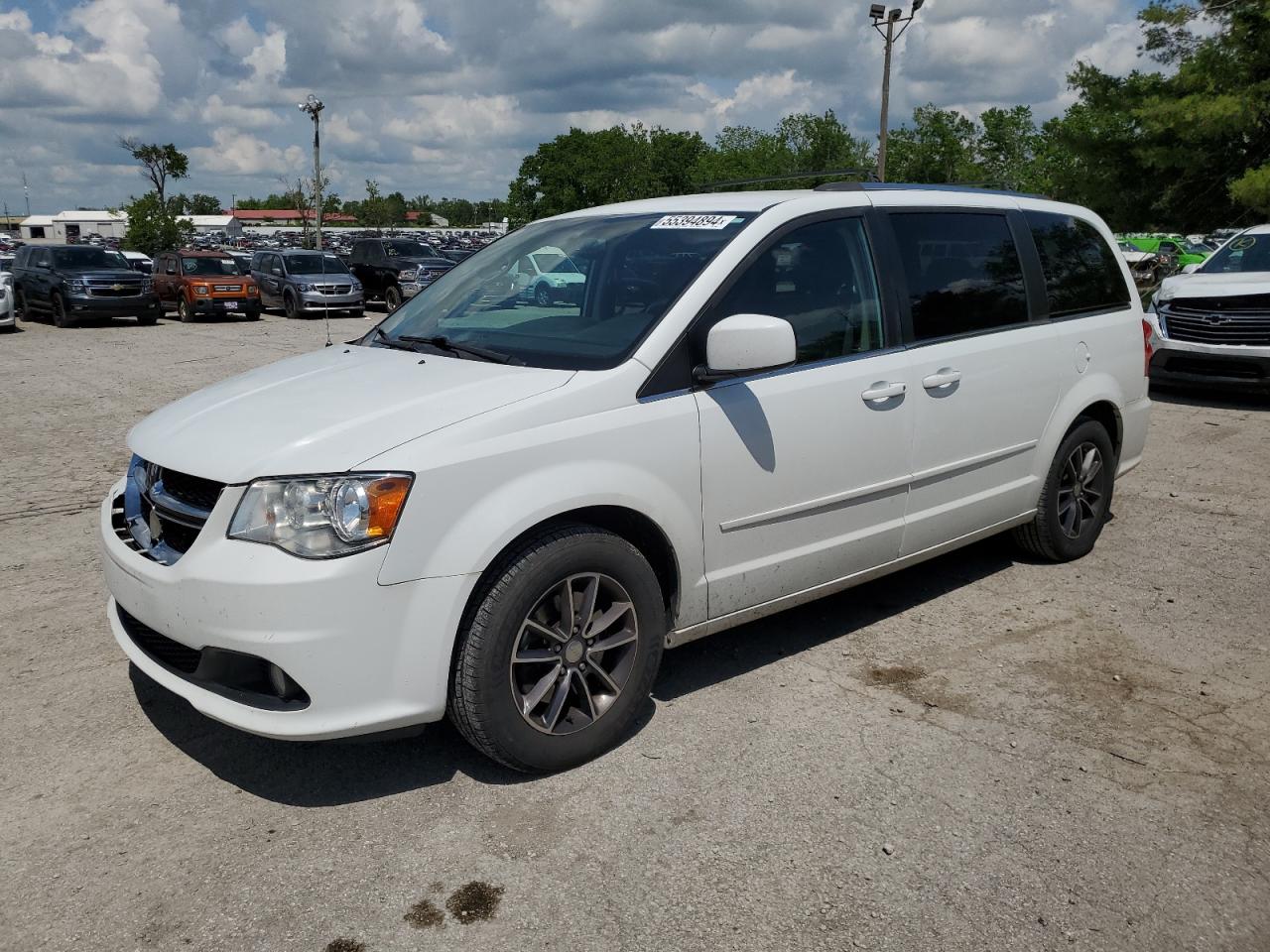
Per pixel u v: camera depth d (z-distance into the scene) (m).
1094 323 5.15
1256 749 3.43
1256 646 4.28
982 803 3.09
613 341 3.46
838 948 2.47
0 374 13.29
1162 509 6.40
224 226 137.25
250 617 2.81
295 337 19.20
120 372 13.54
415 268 24.44
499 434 3.04
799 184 5.44
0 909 2.63
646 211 4.16
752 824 2.98
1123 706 3.73
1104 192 22.38
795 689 3.86
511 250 4.44
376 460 2.88
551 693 3.25
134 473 3.39
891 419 4.05
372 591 2.84
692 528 3.47
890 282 4.14
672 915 2.59
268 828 2.98
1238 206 20.94
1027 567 5.28
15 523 6.20
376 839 2.92
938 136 60.97
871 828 2.96
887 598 4.84
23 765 3.35
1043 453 4.91
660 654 3.45
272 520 2.84
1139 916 2.59
